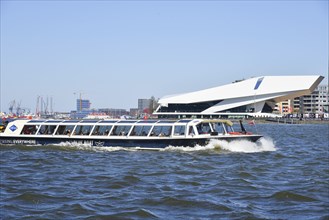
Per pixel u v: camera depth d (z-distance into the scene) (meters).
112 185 23.81
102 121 41.62
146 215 18.05
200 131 38.94
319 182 25.62
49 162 32.81
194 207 19.41
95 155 36.56
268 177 27.62
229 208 19.22
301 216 18.27
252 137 39.69
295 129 117.75
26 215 17.91
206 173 28.33
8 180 25.39
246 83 188.62
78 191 22.31
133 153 37.59
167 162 32.81
